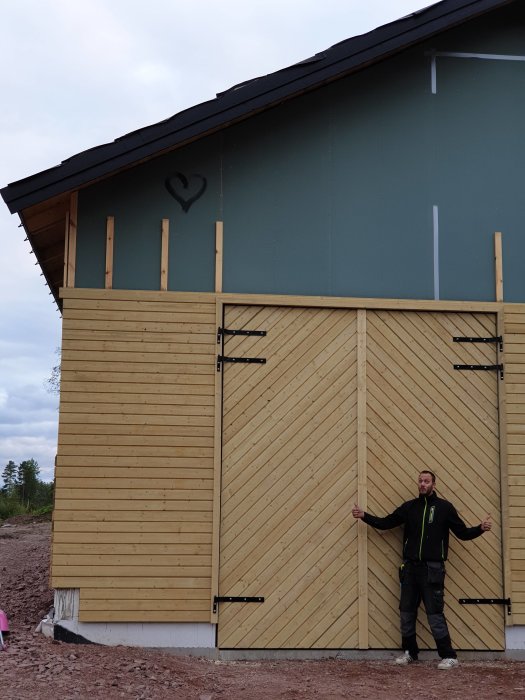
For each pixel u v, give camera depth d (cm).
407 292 900
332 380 878
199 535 838
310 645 839
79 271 867
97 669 709
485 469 881
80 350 852
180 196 886
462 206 920
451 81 937
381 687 728
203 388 859
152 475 841
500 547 872
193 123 830
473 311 901
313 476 862
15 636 817
